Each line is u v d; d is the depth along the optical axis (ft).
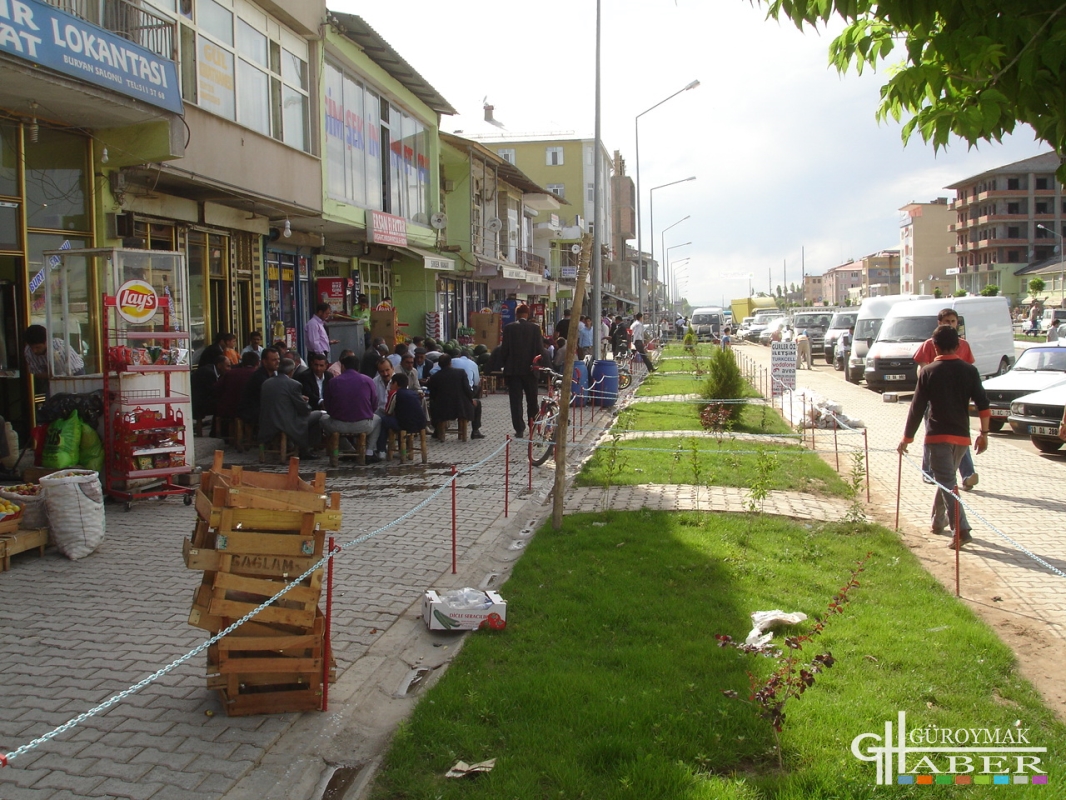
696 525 28.04
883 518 30.17
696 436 48.39
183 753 13.12
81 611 19.57
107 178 38.11
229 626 14.08
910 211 367.25
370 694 15.61
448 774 12.57
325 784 12.84
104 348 29.66
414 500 32.14
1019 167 273.75
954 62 11.60
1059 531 27.91
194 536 15.01
